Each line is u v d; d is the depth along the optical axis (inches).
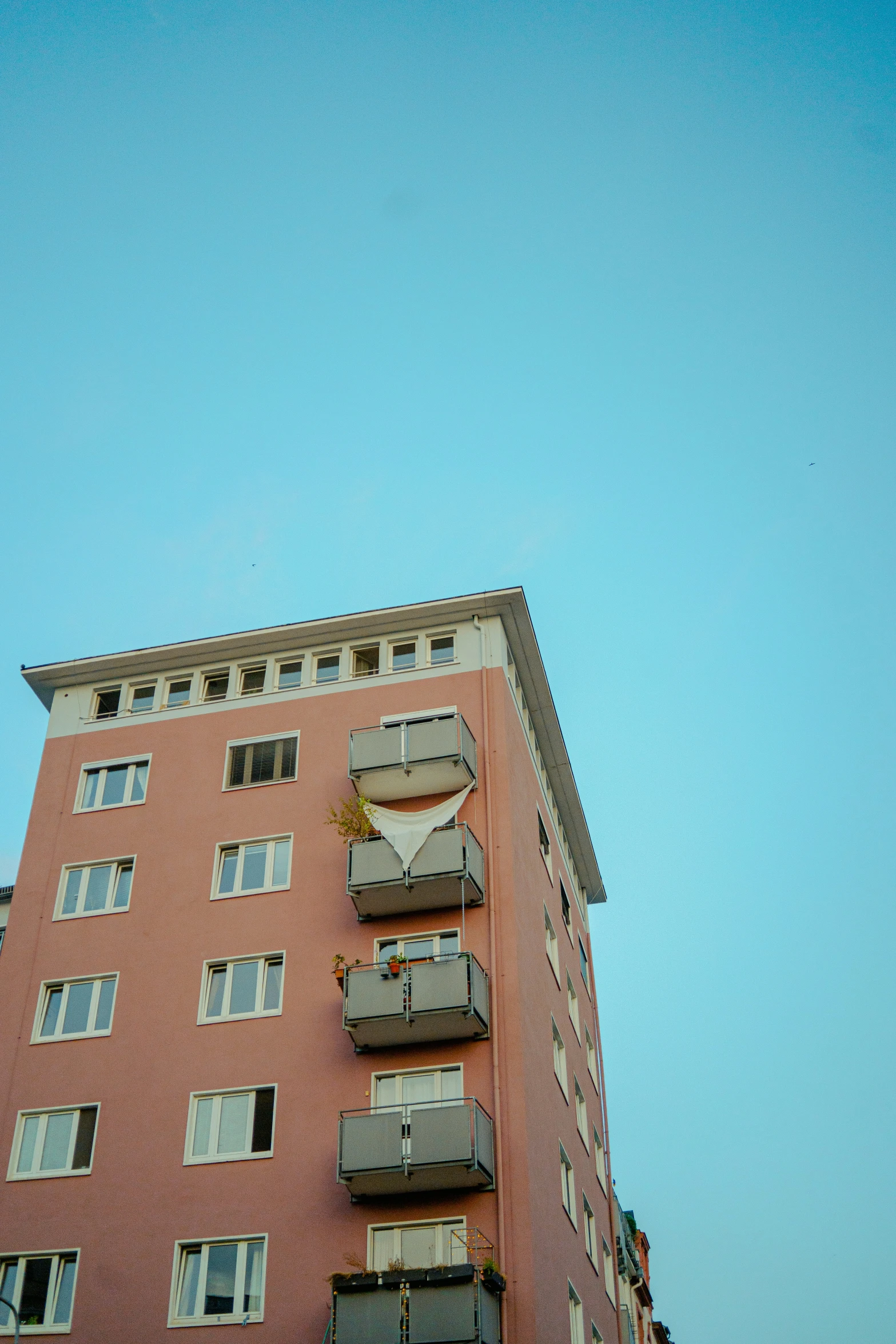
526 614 1424.7
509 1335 999.0
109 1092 1189.7
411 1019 1119.6
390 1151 1047.6
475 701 1359.5
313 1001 1195.9
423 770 1275.8
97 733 1446.9
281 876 1289.4
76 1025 1243.2
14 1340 1043.9
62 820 1387.8
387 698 1382.9
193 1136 1149.7
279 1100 1148.5
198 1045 1195.9
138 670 1482.5
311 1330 1026.7
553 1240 1148.5
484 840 1266.0
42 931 1310.3
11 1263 1116.5
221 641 1451.8
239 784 1366.9
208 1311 1058.1
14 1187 1154.7
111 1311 1068.5
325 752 1360.7
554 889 1562.5
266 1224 1085.8
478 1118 1066.7
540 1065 1225.4
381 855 1217.4
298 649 1454.2
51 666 1481.3
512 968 1183.6
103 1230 1112.8
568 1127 1368.1
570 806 1712.6
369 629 1438.2
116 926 1294.3
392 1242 1062.4
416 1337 953.5
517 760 1392.7
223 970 1245.7
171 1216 1106.7
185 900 1291.8
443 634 1428.4
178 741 1414.9
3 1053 1234.0
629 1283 1812.3
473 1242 1042.1
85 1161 1158.3
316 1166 1106.1
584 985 1729.8
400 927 1223.5
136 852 1342.3
